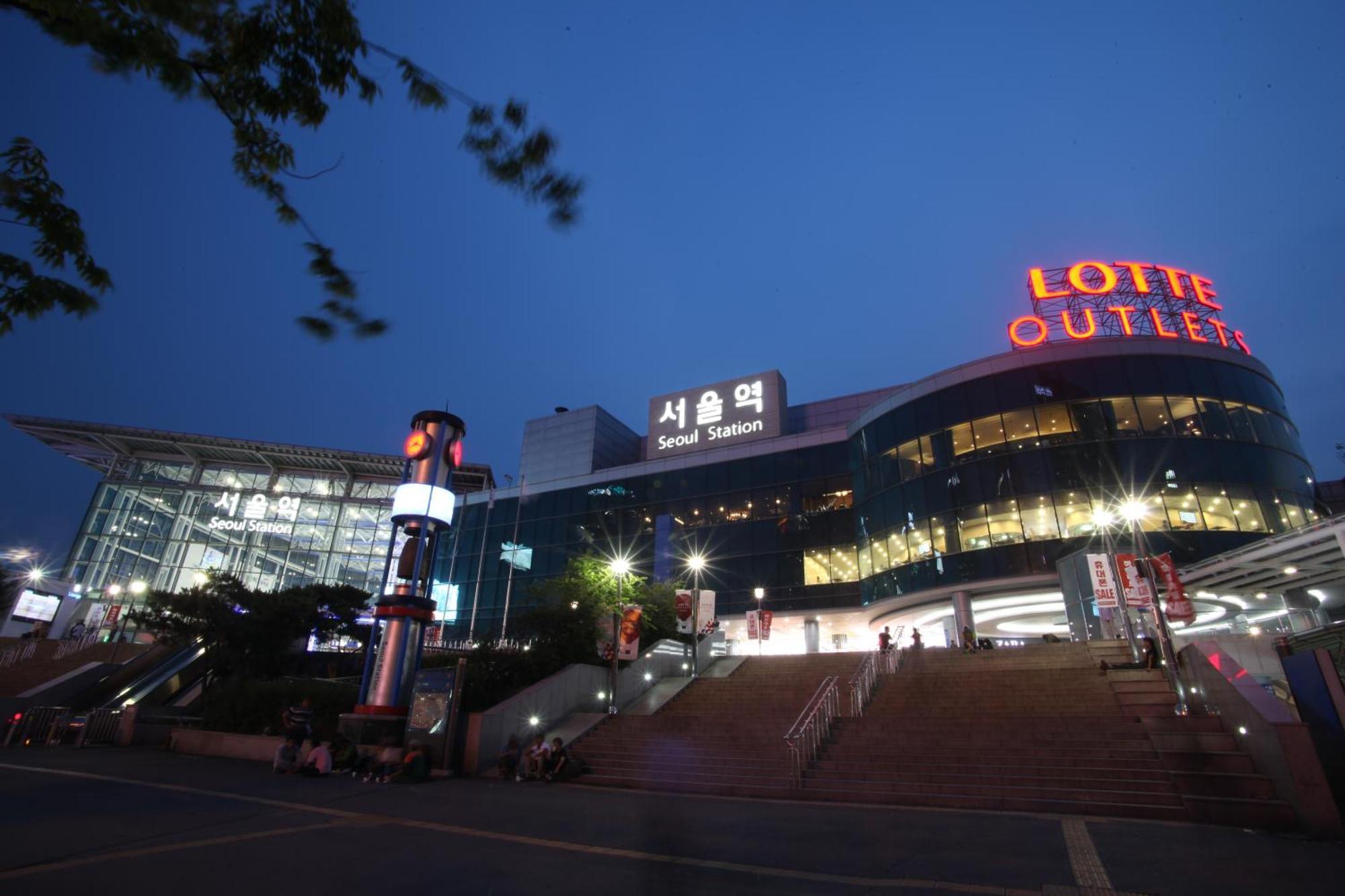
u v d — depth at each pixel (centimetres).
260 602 2900
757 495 4638
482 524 5719
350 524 6259
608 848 882
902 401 3956
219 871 716
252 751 1900
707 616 2939
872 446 4103
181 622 2775
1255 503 3108
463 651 2405
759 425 5103
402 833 954
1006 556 3259
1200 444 3197
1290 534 2245
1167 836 942
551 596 2855
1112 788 1200
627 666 2375
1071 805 1162
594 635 2352
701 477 4906
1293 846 877
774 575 4366
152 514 6112
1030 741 1418
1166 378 3347
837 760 1480
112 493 6138
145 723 2245
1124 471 3181
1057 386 3431
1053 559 3136
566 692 2008
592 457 5969
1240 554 2439
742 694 2167
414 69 531
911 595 3631
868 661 2109
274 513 6222
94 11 436
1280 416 3425
